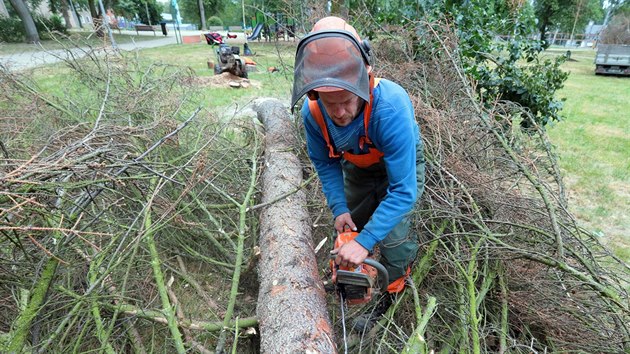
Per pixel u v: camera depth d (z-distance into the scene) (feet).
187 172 8.09
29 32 50.57
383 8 12.69
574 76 40.93
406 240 5.39
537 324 5.52
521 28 11.11
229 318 5.41
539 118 10.94
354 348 5.83
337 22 4.10
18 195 3.83
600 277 5.32
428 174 7.11
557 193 7.14
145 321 6.14
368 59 4.13
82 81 10.86
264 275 5.92
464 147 7.18
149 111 9.82
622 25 41.93
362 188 5.88
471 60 11.54
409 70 9.50
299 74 3.92
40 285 4.59
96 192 5.67
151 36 81.46
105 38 10.77
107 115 9.46
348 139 4.73
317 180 8.74
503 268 5.92
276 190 7.93
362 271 4.72
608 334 5.08
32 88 10.35
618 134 17.49
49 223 5.08
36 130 9.12
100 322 5.18
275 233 6.61
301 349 4.43
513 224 5.58
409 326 5.98
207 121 10.76
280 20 15.88
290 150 9.73
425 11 11.12
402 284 5.71
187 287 7.38
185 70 12.23
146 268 7.09
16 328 4.41
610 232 9.50
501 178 6.85
